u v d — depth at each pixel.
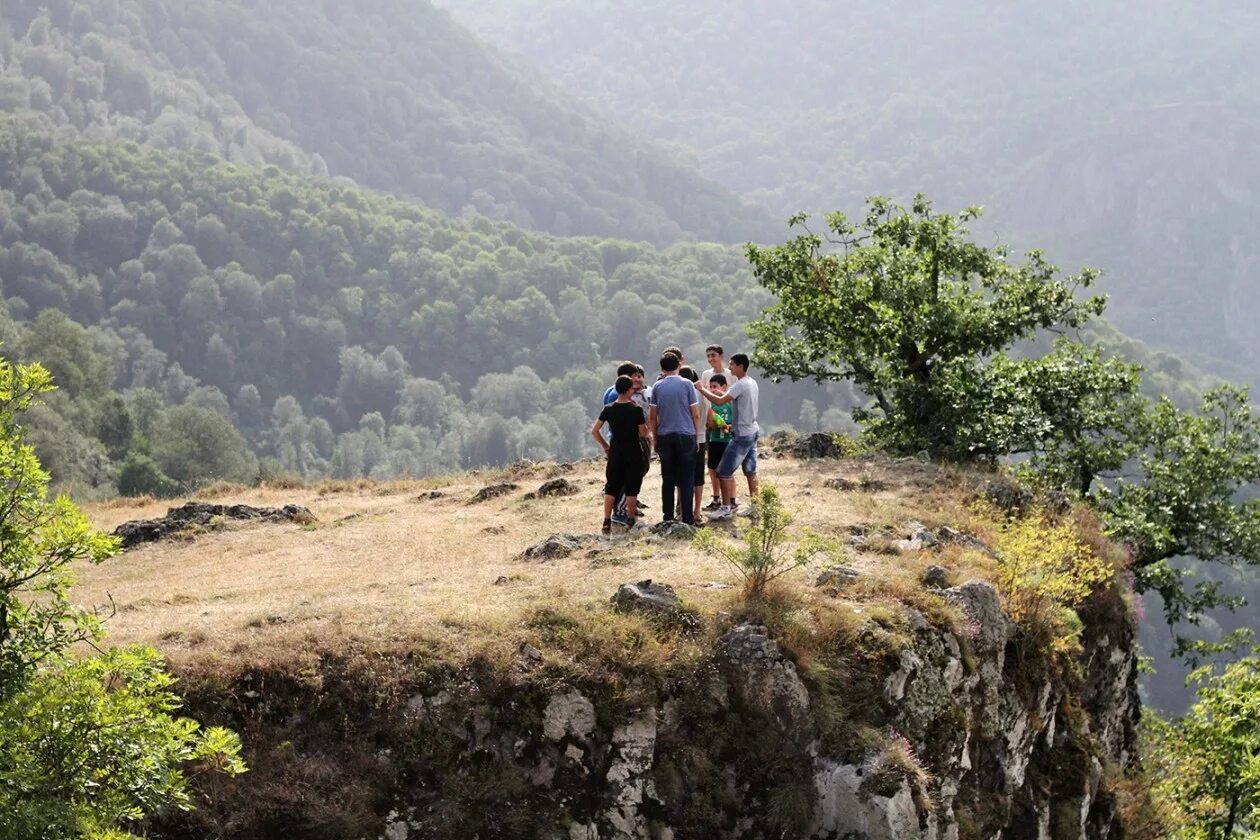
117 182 193.00
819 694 10.31
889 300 22.02
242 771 7.93
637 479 14.38
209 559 15.41
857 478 17.84
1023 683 12.60
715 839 9.78
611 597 11.20
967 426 20.92
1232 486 26.86
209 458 80.75
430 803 9.27
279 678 9.56
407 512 18.52
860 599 11.64
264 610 11.17
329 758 9.26
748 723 10.20
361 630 10.23
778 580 11.70
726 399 15.01
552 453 145.00
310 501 21.03
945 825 10.23
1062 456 25.98
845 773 9.93
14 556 7.48
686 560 12.71
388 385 170.38
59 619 7.70
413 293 191.50
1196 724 17.66
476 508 18.19
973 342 21.80
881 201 23.25
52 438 56.69
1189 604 26.97
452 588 12.00
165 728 7.56
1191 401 167.25
